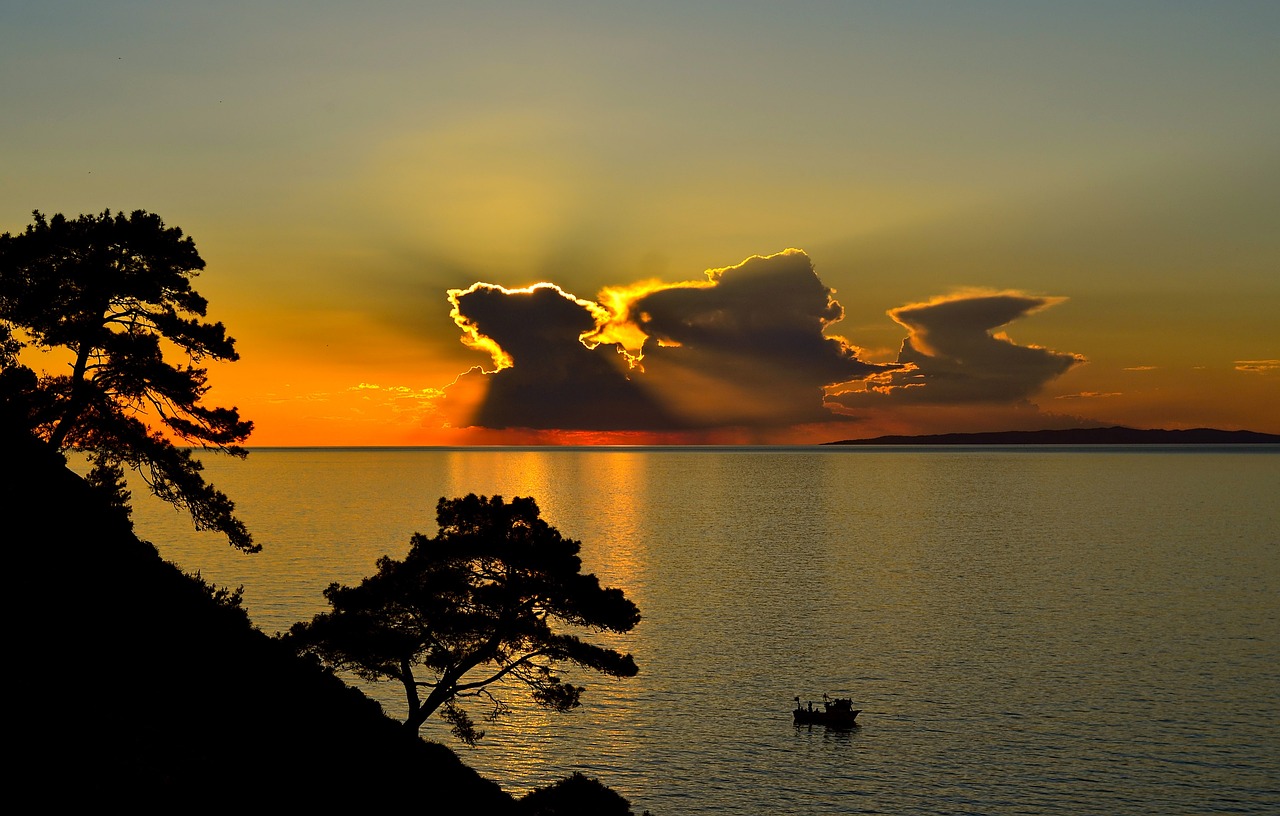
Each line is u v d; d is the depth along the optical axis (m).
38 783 15.52
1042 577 141.38
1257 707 74.81
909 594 126.56
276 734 23.34
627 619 32.38
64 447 29.97
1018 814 54.81
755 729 69.88
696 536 199.62
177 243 30.70
